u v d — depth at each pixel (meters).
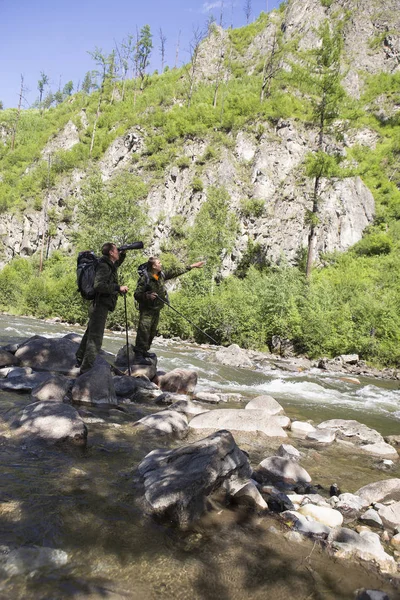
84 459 3.47
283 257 31.33
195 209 47.56
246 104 55.88
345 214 45.97
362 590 2.21
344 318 21.86
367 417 7.55
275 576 2.25
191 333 24.33
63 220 57.97
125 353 7.66
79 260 6.15
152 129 60.25
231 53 89.81
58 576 1.97
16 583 1.88
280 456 4.46
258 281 28.06
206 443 3.24
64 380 5.32
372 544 2.70
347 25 92.25
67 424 3.91
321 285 26.78
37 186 63.62
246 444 4.77
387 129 69.50
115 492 2.93
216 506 2.96
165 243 46.50
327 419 6.95
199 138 53.59
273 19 94.50
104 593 1.89
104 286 5.75
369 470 4.46
